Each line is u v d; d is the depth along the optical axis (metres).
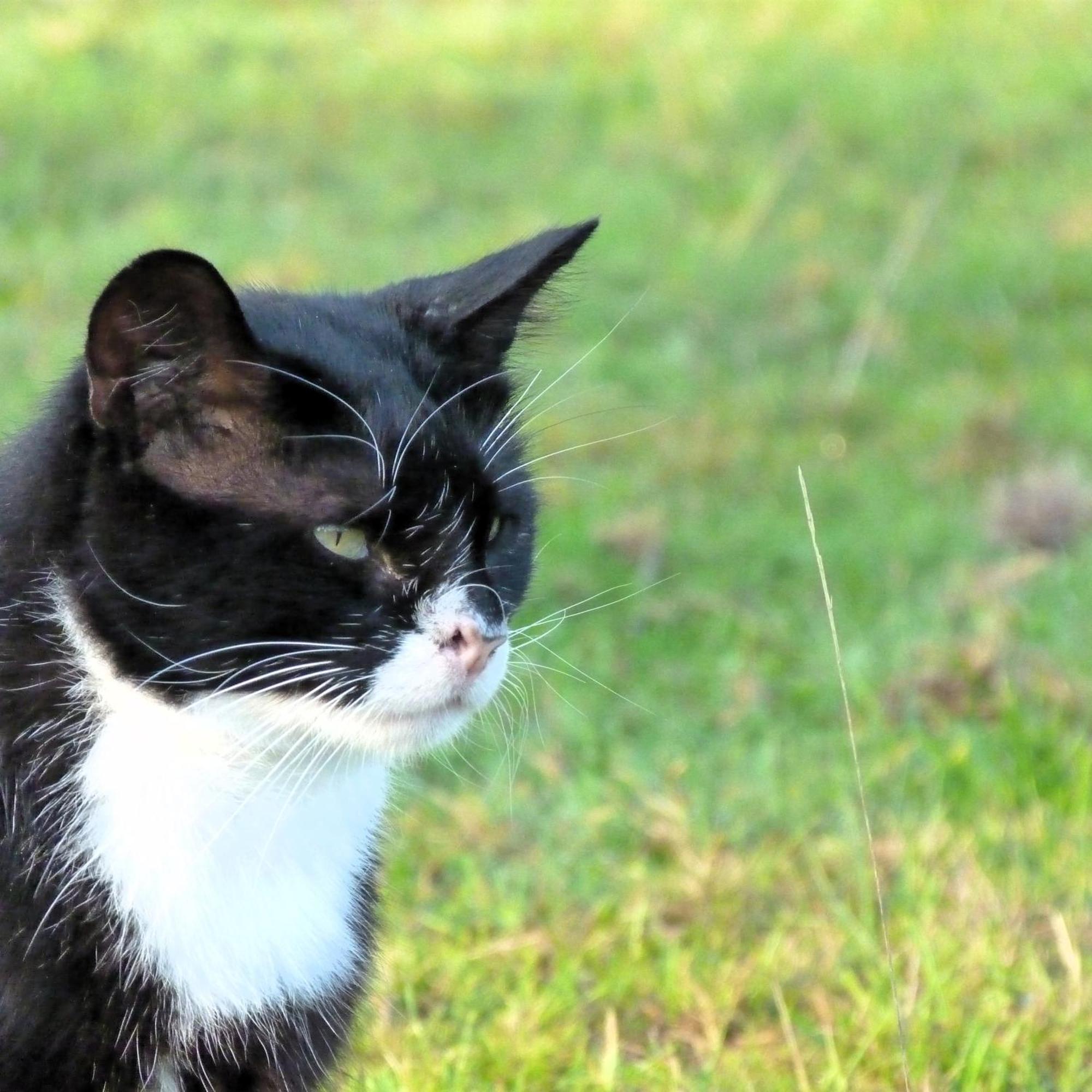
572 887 7.68
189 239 15.85
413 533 5.10
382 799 5.72
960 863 7.56
